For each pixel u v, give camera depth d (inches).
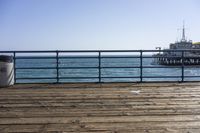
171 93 301.1
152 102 257.9
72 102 259.0
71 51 377.4
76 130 179.0
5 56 349.1
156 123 193.0
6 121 199.8
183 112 222.5
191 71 1409.9
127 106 243.0
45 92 310.0
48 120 201.8
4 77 347.6
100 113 220.4
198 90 319.3
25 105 248.4
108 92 308.0
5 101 264.7
